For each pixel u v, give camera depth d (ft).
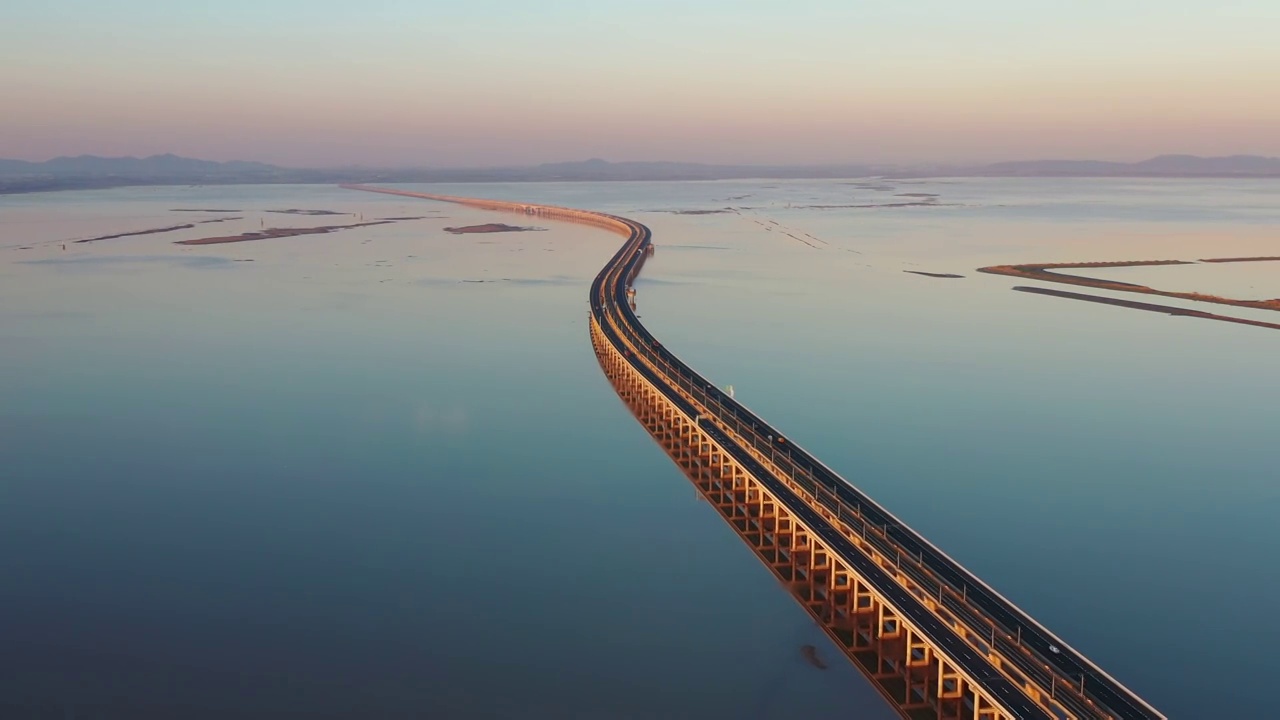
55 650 281.95
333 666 273.33
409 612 303.68
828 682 265.95
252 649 282.36
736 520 373.81
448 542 355.36
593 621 298.15
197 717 249.34
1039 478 423.64
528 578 326.44
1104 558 346.33
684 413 458.91
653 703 256.73
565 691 261.65
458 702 256.52
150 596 315.17
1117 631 296.30
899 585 280.51
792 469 374.43
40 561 341.82
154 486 414.21
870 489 411.54
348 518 378.53
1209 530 369.91
